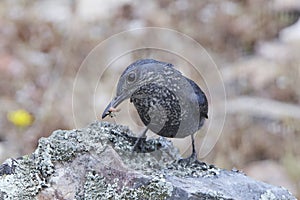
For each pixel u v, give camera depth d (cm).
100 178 564
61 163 577
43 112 1162
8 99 1262
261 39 1497
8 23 1547
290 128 1161
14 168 584
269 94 1275
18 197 559
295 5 1555
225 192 566
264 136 1128
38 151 587
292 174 1063
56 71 1328
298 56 1378
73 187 564
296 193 1032
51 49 1452
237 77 1323
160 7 1605
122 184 558
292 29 1476
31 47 1463
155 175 571
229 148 1093
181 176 586
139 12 1569
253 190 585
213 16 1542
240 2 1609
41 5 1678
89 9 1560
